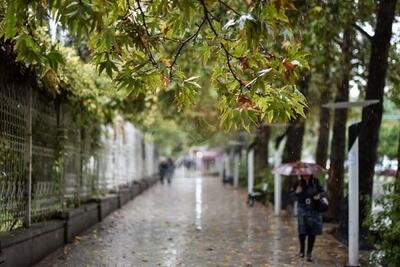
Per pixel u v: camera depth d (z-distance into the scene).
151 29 7.91
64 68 12.58
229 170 55.06
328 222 19.97
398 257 10.80
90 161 21.16
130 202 30.78
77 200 18.12
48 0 6.68
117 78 7.73
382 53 15.25
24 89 12.45
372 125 15.30
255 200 30.36
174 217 22.86
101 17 6.41
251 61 7.47
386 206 11.53
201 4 7.21
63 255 13.48
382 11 15.19
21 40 6.96
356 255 12.68
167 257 13.59
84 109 15.74
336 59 18.28
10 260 10.58
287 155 23.56
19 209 12.28
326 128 22.86
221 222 21.20
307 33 15.26
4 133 11.18
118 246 15.03
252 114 7.35
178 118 26.72
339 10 14.80
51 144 15.03
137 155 40.66
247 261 13.27
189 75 17.52
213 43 8.06
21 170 12.36
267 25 6.61
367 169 15.16
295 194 14.20
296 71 7.34
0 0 7.75
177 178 71.25
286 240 16.61
